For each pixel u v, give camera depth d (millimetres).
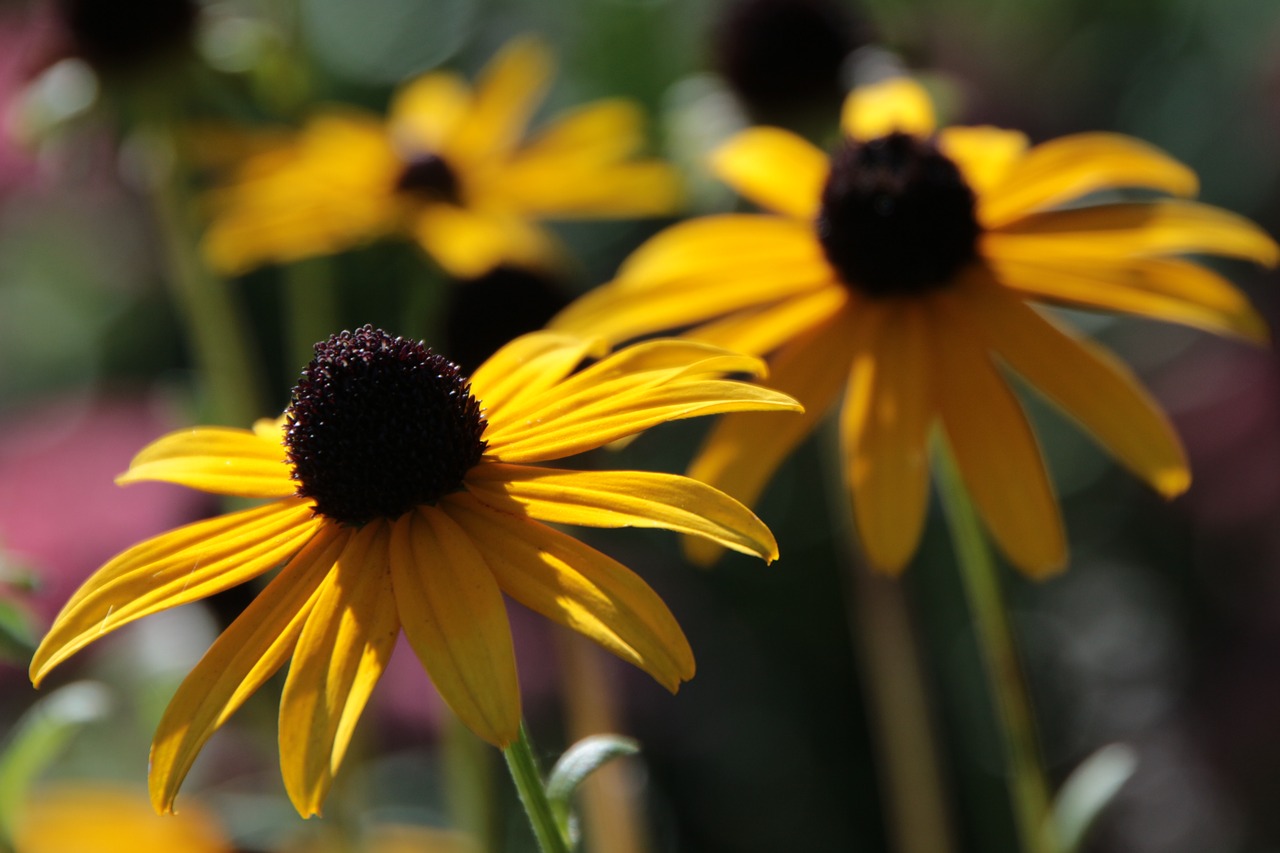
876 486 349
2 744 460
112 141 456
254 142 467
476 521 310
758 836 506
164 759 301
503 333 419
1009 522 345
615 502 307
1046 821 362
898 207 365
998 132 398
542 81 493
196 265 448
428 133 477
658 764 503
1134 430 350
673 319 374
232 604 406
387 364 317
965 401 354
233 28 462
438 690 297
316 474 316
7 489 478
